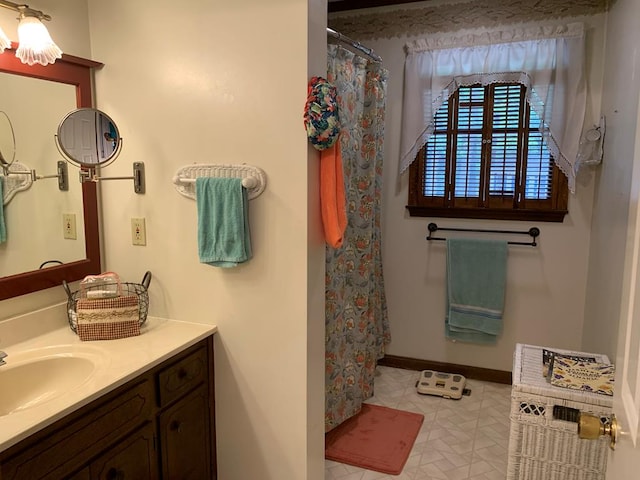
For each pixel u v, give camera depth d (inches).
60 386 64.2
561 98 112.5
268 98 70.2
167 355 66.4
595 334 105.0
